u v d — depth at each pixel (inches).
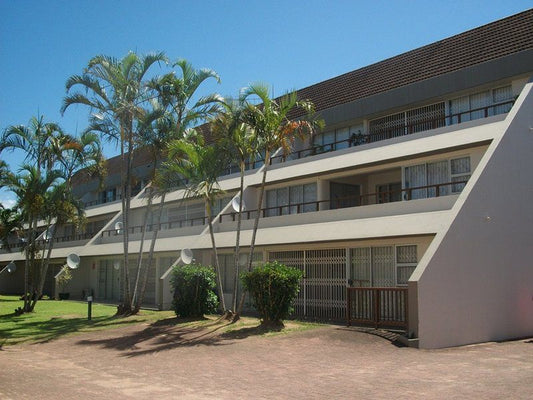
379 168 879.7
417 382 392.8
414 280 566.6
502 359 489.1
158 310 1013.8
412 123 985.5
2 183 1061.1
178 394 376.8
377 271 772.6
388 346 551.2
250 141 752.3
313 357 513.7
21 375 467.8
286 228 916.6
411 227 712.4
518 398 339.9
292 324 708.7
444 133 816.3
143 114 901.8
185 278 817.5
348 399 350.3
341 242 806.5
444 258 589.6
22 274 1963.6
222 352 558.3
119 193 1918.1
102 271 1523.1
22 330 795.4
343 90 1145.4
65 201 1064.2
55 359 562.9
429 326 564.4
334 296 824.3
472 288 609.9
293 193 1026.7
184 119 899.4
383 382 396.8
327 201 904.9
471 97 901.8
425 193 817.5
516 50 843.4
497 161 660.1
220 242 1021.2
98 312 1024.9
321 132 1146.7
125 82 894.4
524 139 694.5
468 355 514.6
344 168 908.0
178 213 1334.9
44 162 1040.8
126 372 471.8
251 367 478.0
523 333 655.1
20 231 1433.3
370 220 787.4
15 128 1004.6
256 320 748.6
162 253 1187.3
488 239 634.2
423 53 1021.2
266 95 724.0
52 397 372.2
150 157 901.8
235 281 777.6
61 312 1042.1
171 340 644.1
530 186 690.2
